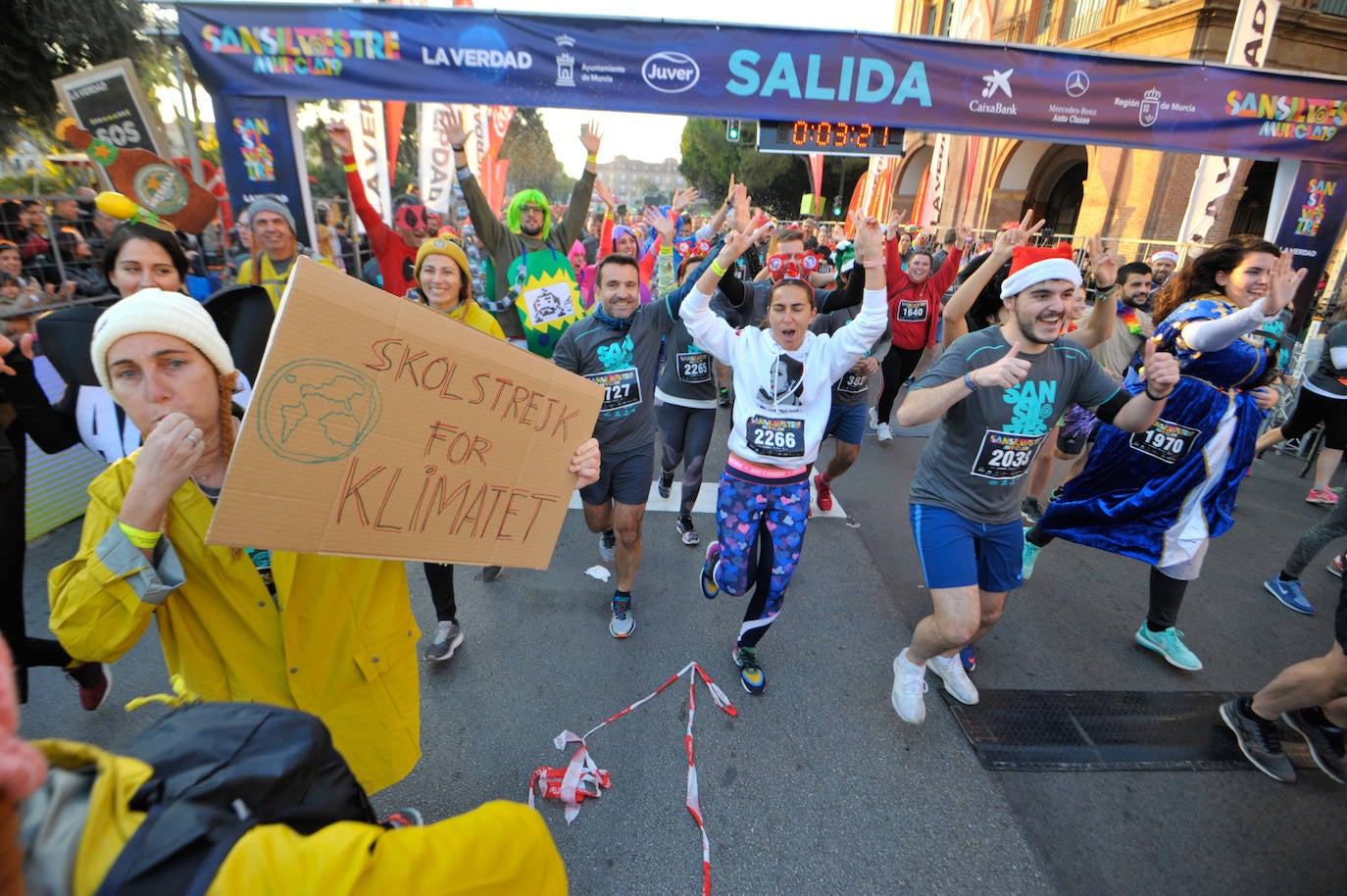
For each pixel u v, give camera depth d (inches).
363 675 61.2
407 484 54.6
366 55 197.8
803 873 78.5
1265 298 97.8
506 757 94.5
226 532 45.4
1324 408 189.2
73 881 21.0
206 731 28.9
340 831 26.0
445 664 114.7
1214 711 108.8
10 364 75.0
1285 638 130.7
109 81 186.7
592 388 65.0
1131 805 90.0
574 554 155.3
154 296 46.9
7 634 76.2
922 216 497.7
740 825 84.5
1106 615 137.6
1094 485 128.7
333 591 57.6
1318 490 196.2
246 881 22.6
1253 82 234.1
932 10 910.4
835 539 167.3
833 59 212.8
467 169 166.1
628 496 116.5
